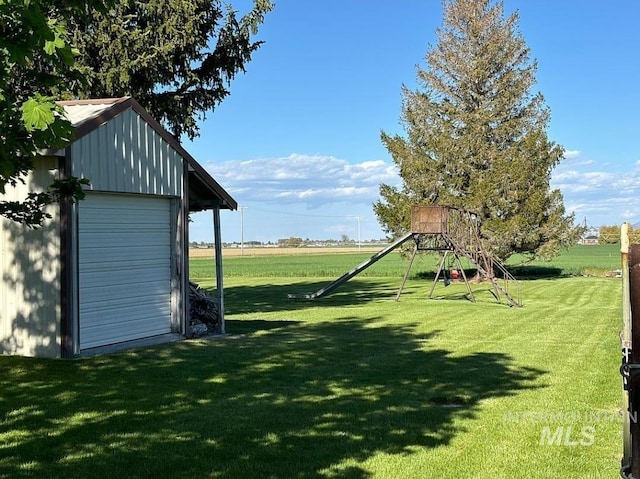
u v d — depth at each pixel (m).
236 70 21.28
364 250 116.62
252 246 148.88
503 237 34.12
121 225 12.12
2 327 11.27
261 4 20.58
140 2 19.02
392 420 7.31
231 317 18.53
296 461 5.91
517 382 9.38
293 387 8.96
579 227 36.53
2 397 8.21
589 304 22.30
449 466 5.82
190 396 8.37
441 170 35.97
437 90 36.78
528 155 35.25
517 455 6.13
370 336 14.16
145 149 12.41
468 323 16.70
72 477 5.44
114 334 11.94
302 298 25.19
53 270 10.84
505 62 36.00
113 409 7.66
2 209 5.73
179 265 13.38
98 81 18.72
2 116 4.43
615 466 5.82
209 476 5.51
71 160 10.70
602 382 9.35
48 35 4.30
